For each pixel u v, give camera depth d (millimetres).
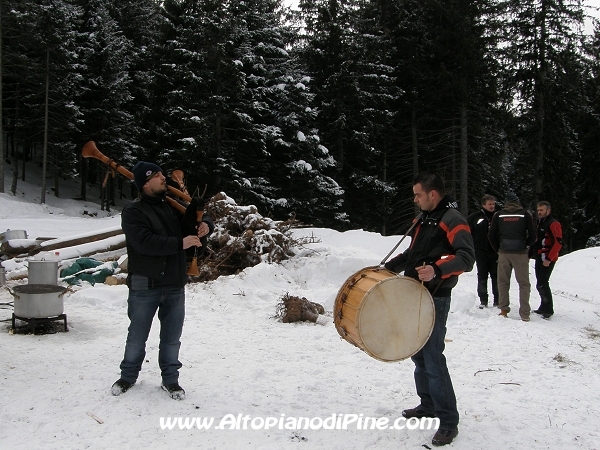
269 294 9086
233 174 25188
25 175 41625
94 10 40219
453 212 3947
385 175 31031
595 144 33969
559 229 8609
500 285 8523
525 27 28406
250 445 3777
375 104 29078
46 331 6742
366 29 31891
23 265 11930
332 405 4602
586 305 10102
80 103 37812
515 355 6461
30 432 3795
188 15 27312
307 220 28328
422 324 3848
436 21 29203
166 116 26844
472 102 28625
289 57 30359
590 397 5047
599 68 31375
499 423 4324
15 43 35188
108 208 38156
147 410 4258
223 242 10922
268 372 5406
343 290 4129
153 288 4500
